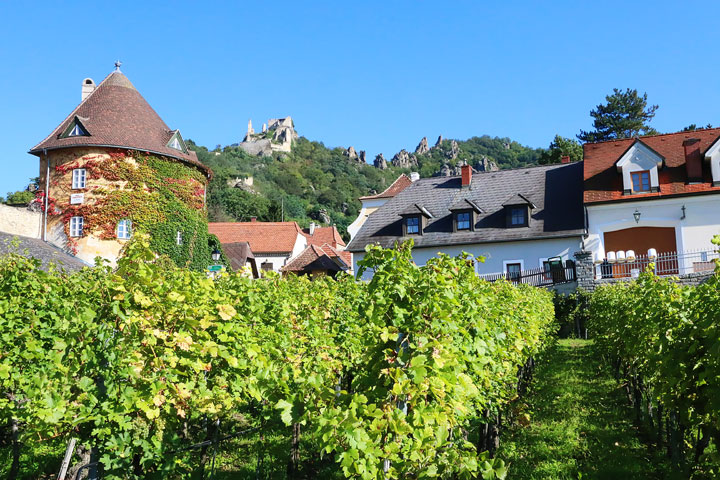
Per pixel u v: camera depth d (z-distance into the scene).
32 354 6.93
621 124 63.69
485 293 7.79
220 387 6.43
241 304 8.06
